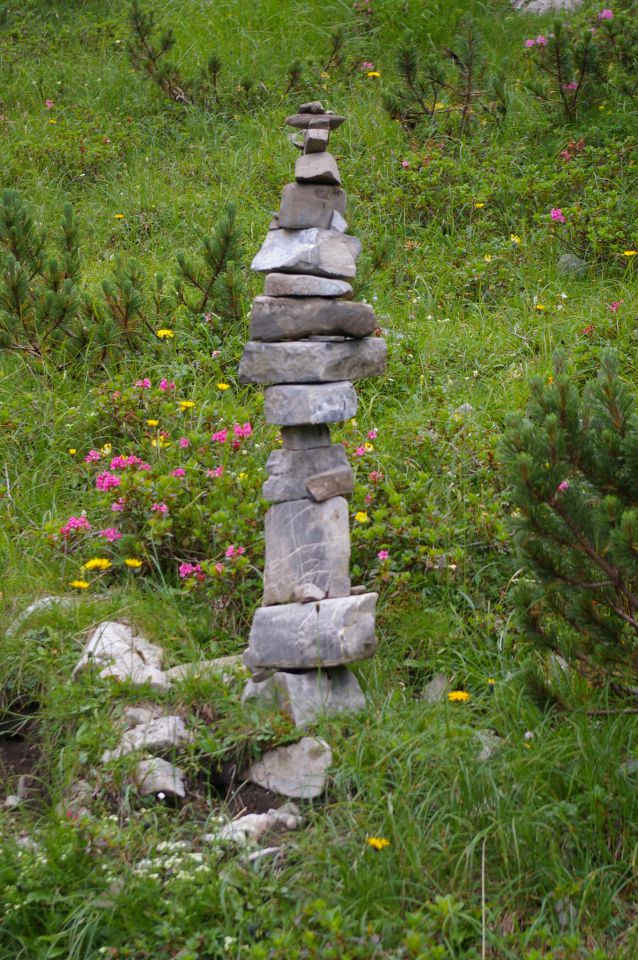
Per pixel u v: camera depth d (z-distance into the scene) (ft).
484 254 21.58
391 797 9.69
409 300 20.17
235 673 11.58
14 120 28.07
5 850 9.30
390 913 8.86
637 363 17.22
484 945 8.58
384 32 32.73
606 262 20.75
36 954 8.76
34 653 11.86
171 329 18.51
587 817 9.78
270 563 11.23
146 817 9.95
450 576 13.05
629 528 9.10
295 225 10.96
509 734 10.59
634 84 26.27
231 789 10.59
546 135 25.68
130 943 8.80
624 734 10.59
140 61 30.01
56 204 24.38
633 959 8.51
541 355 17.89
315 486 11.04
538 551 10.08
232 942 8.67
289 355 10.71
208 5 34.53
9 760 10.97
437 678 11.91
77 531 13.65
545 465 9.86
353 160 24.77
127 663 11.75
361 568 13.29
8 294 17.35
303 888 9.09
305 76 29.66
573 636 10.75
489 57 30.76
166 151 27.17
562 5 33.71
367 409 16.94
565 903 8.97
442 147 25.16
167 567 13.87
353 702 11.03
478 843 9.48
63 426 16.19
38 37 33.14
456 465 15.07
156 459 14.96
